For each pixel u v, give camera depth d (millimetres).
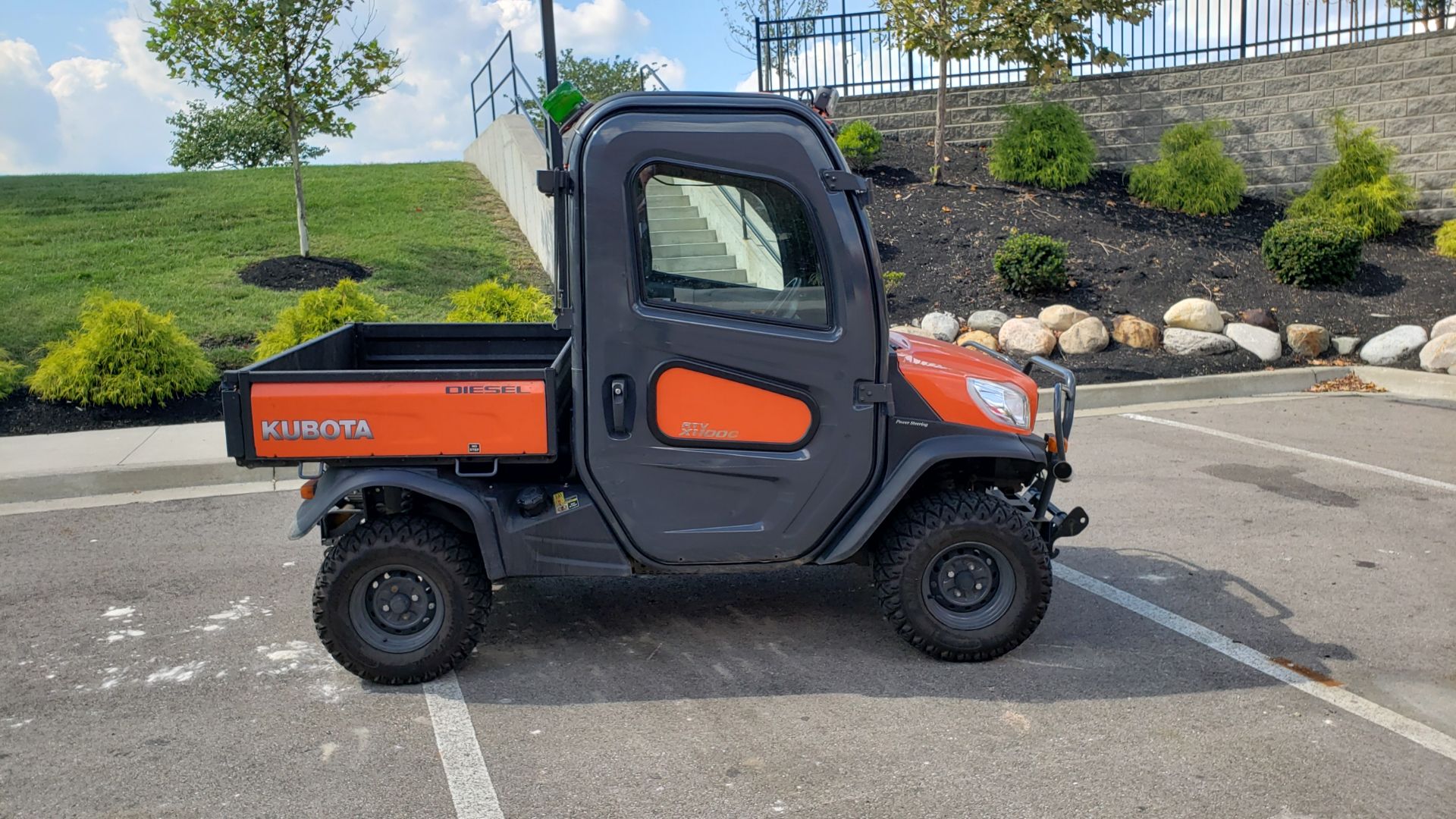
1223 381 9773
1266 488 6824
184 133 31469
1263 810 3164
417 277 12477
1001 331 10672
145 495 7141
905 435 4152
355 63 12758
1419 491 6664
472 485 4062
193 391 9219
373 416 3932
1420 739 3594
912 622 4195
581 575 4121
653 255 3924
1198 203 13719
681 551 4129
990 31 13477
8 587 5367
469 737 3715
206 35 11945
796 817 3162
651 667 4297
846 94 16078
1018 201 13781
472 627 4113
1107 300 11469
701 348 3945
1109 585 5160
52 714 3955
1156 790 3281
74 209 14773
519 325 5539
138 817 3230
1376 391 9805
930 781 3355
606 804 3258
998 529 4133
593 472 4012
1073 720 3770
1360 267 12242
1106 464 7492
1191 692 3984
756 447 4059
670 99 3902
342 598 4039
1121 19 13391
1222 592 5051
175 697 4086
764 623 4758
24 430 8516
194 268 12312
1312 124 14297
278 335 9281
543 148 14352
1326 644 4418
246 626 4816
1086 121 15188
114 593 5254
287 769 3512
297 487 7309
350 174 17859
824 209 3943
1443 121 13672
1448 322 10242
